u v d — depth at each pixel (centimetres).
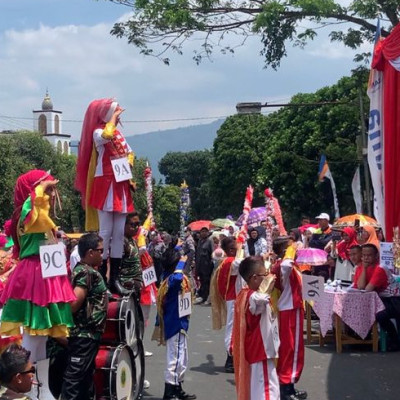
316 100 3294
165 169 8062
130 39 1551
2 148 3356
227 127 4744
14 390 465
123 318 657
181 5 1523
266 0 1548
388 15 1478
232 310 915
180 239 809
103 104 701
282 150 3475
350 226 1307
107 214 705
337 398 782
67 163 5003
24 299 582
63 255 588
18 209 605
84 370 612
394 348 1053
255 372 623
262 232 1428
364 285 1062
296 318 759
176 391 782
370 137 932
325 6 1445
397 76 854
